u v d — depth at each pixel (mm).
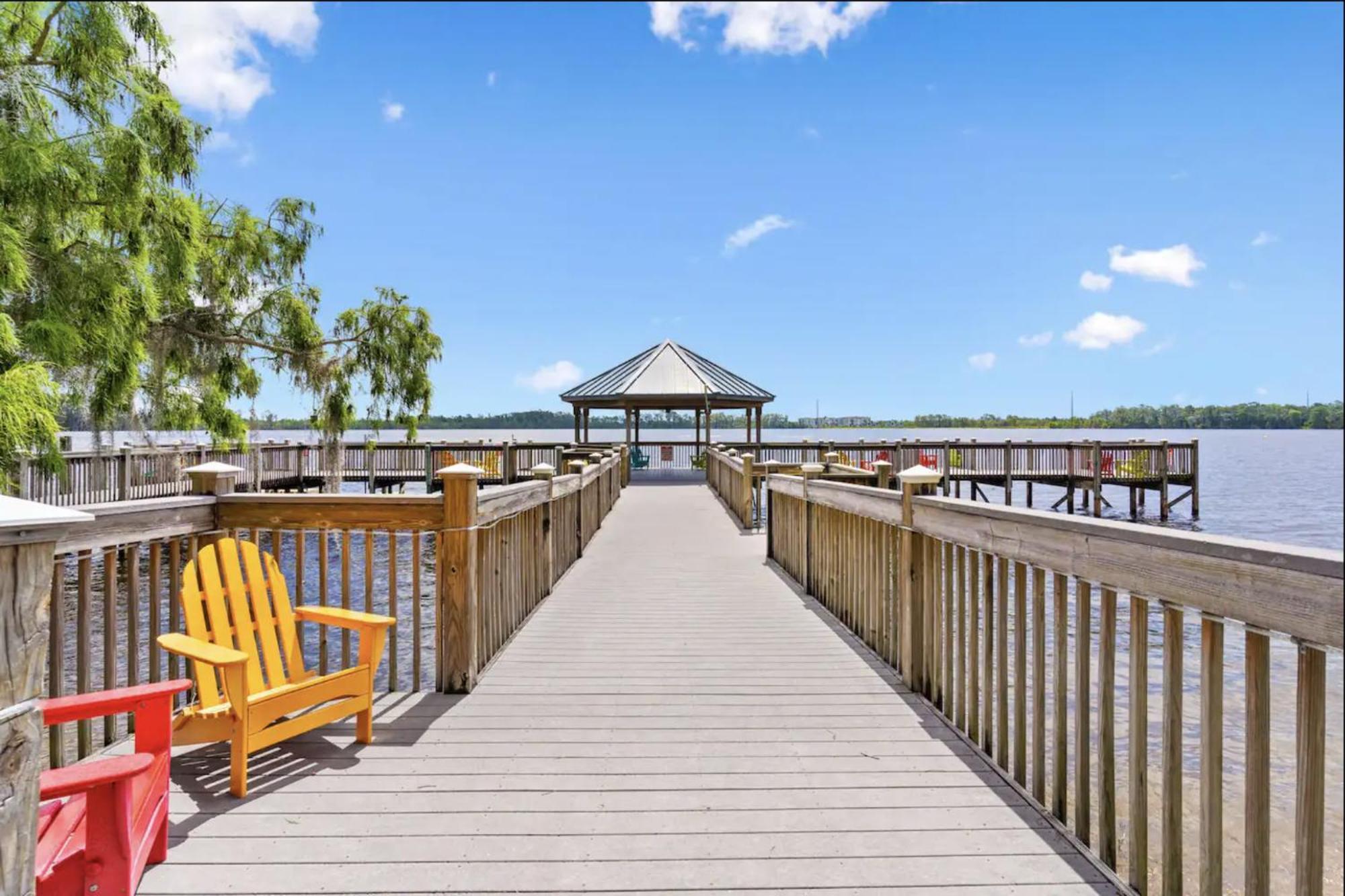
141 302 7820
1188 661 6824
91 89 7590
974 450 19531
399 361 12078
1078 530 2025
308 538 15445
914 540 3420
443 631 3391
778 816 2240
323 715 2648
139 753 1754
